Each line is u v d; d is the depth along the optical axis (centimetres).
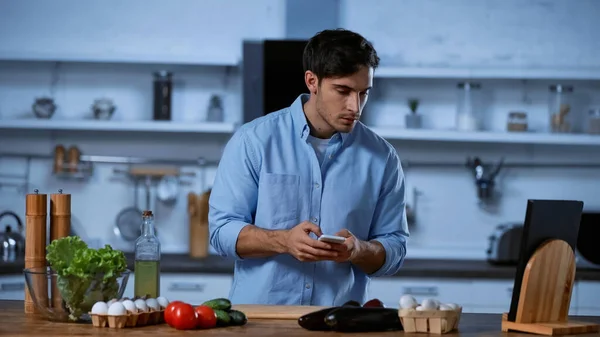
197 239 495
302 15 511
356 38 253
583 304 452
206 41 520
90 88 520
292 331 226
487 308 453
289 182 274
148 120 518
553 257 235
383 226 288
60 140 521
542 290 234
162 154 521
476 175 509
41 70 519
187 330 226
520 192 519
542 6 518
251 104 511
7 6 519
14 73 518
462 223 518
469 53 519
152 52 520
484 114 518
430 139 496
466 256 512
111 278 239
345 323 223
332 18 512
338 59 247
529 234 231
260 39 517
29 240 263
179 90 519
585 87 516
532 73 486
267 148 275
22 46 519
